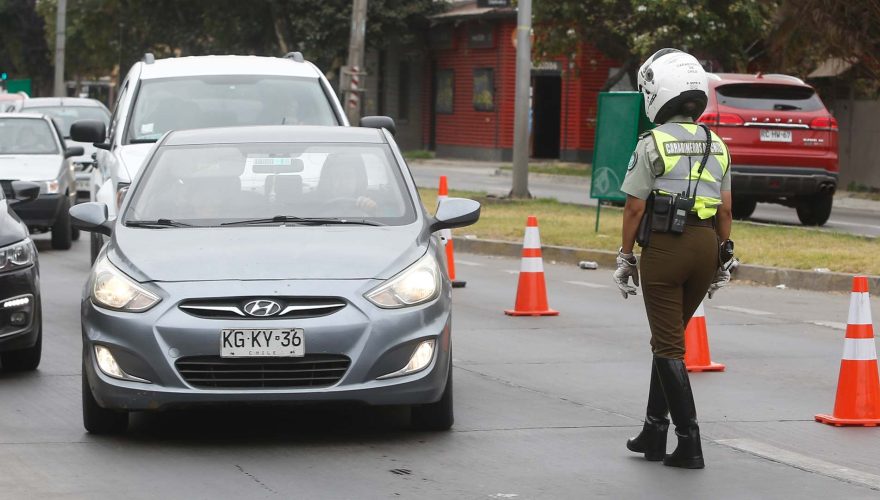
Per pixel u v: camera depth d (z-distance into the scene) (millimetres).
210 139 20984
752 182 49719
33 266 22984
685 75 16438
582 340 27062
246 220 19359
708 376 23297
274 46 124688
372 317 17062
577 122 109875
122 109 31375
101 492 15328
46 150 49094
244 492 15312
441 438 18141
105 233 20031
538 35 88500
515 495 15234
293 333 16828
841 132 75438
